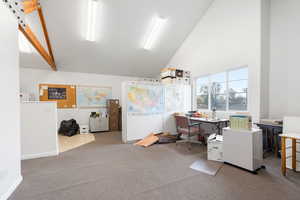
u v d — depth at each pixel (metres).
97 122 5.39
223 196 1.58
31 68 4.86
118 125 5.80
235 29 3.45
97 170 2.24
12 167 1.69
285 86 2.92
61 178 1.99
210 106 4.26
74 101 5.46
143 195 1.62
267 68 3.12
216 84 4.09
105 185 1.82
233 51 3.50
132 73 6.22
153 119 4.23
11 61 1.71
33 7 2.60
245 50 3.25
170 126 4.51
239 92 3.50
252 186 1.76
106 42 4.38
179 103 4.65
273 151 2.86
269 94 3.15
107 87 6.02
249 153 2.10
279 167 2.26
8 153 1.62
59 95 5.23
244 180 1.90
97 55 4.83
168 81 4.38
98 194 1.64
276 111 3.04
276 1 3.04
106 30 4.00
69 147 3.47
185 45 4.99
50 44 4.02
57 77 5.22
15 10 1.82
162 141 3.81
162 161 2.58
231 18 3.54
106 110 5.98
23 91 4.76
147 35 4.47
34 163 2.50
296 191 1.65
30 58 4.41
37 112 2.78
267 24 3.10
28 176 2.04
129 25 4.02
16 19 1.84
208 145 2.65
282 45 2.96
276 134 2.72
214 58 3.99
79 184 1.84
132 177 2.02
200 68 4.45
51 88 5.12
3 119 1.54
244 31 3.27
